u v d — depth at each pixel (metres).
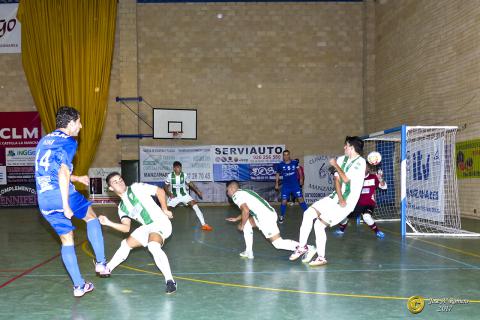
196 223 11.39
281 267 5.91
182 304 4.25
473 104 11.13
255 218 6.30
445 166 11.98
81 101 16.80
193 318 3.83
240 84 17.44
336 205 5.92
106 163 17.27
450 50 12.09
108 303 4.31
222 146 17.31
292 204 17.22
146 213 4.98
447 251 7.02
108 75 17.00
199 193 10.16
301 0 17.50
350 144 6.01
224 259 6.51
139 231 5.12
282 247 6.16
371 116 17.12
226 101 17.42
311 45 17.52
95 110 16.84
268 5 17.47
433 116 12.95
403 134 8.79
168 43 17.38
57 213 4.41
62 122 4.54
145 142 17.28
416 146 11.09
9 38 17.30
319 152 17.50
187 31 17.38
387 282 5.02
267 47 17.50
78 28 16.92
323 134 17.50
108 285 5.02
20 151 17.23
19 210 16.30
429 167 10.52
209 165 17.25
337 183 5.83
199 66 17.41
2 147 17.23
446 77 12.30
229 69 17.45
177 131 17.31
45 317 3.90
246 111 17.44
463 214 11.63
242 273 5.56
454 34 11.91
